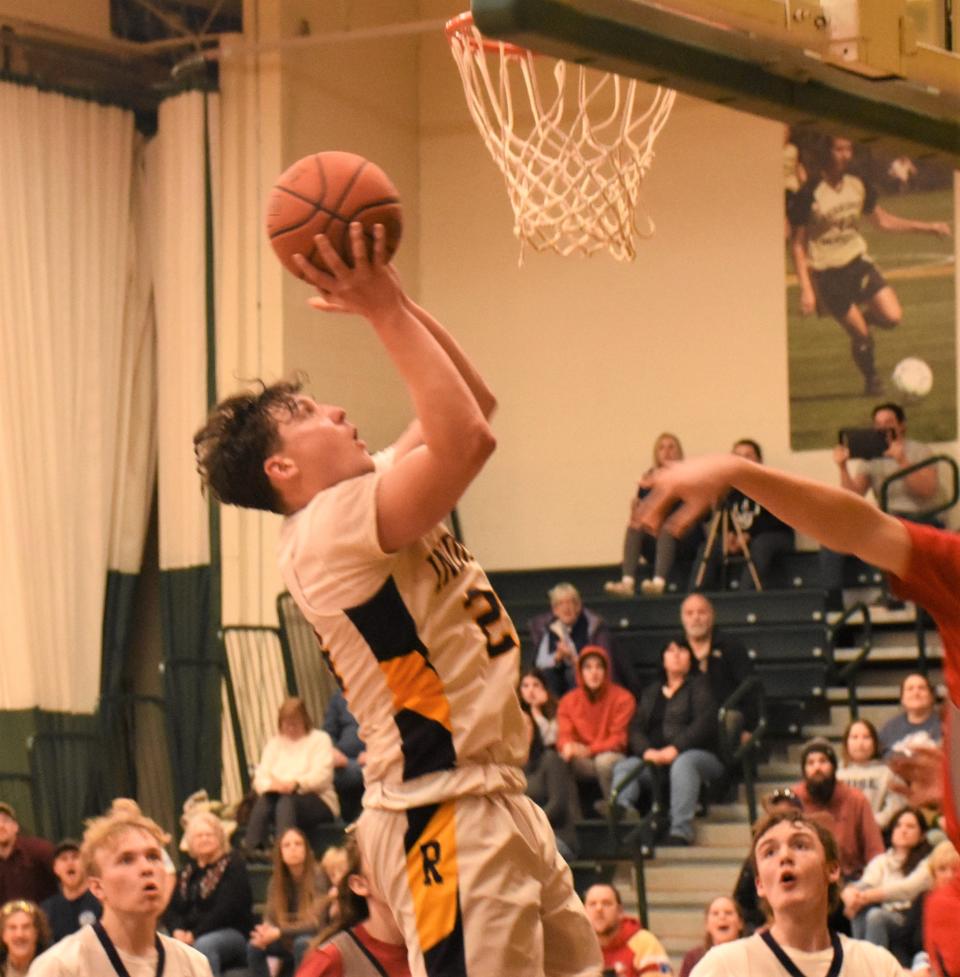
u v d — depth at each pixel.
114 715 13.27
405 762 3.06
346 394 13.96
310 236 2.86
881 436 13.34
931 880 8.65
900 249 13.41
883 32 4.07
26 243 13.05
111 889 4.70
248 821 11.84
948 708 3.06
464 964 3.00
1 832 10.79
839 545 2.96
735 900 8.28
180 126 13.58
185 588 13.38
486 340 14.84
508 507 14.69
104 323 13.55
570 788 11.02
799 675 12.18
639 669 12.84
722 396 14.02
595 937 3.25
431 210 15.02
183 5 13.65
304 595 3.08
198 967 4.83
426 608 3.03
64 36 13.34
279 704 13.13
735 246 14.04
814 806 9.52
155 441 13.97
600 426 14.45
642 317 14.35
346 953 4.63
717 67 3.86
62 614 13.04
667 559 12.98
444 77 14.98
